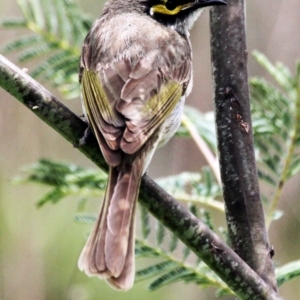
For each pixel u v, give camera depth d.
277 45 16.39
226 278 7.79
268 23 16.53
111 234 7.74
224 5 8.79
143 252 9.22
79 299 16.00
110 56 9.32
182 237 7.82
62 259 16.31
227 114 8.64
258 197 8.48
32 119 16.30
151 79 9.05
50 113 8.19
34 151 16.30
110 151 7.98
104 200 8.02
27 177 10.28
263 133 10.08
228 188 8.53
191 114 11.14
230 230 8.49
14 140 16.22
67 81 11.15
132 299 16.23
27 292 16.17
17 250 16.22
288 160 9.84
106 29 9.77
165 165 17.03
